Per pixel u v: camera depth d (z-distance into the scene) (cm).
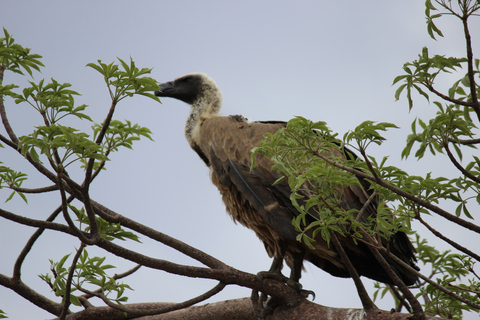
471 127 866
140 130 1020
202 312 1266
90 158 943
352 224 920
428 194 920
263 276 1162
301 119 858
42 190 1092
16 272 1222
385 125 841
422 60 849
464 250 920
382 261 962
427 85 853
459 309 1245
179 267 1066
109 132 1016
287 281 1184
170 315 1297
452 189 909
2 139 1079
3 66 1203
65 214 957
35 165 993
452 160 853
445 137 850
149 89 955
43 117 980
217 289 1133
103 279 1159
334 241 973
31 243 1173
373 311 1047
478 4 797
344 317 1080
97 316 1298
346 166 912
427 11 846
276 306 1184
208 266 1131
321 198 924
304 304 1159
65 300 1105
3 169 1092
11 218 989
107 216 1091
